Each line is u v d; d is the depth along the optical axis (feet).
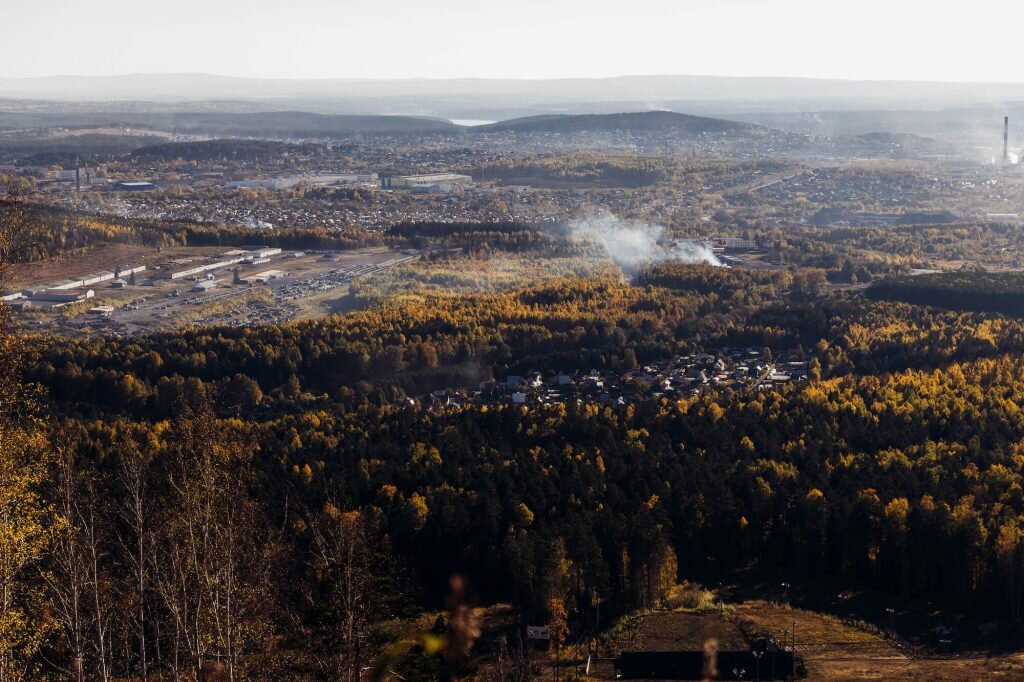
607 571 506.89
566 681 424.87
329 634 316.81
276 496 511.81
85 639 330.34
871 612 509.35
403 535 525.34
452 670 256.52
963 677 431.43
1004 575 505.66
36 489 355.36
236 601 330.95
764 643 451.53
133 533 387.55
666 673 437.17
